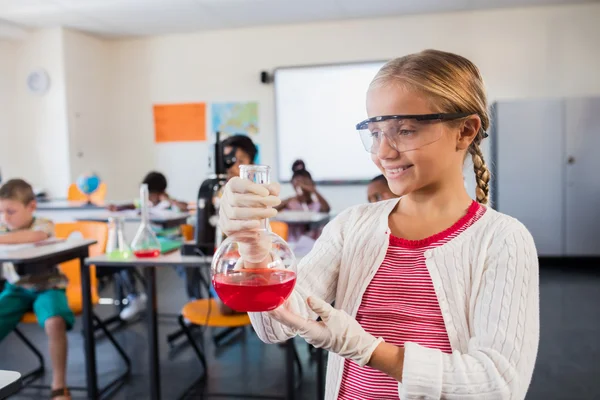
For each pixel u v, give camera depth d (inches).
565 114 186.2
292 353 80.4
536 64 201.8
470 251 28.6
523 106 187.9
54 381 86.0
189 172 234.2
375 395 29.1
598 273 178.4
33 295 91.0
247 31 223.0
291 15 205.8
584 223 188.7
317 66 216.4
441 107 27.0
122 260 82.7
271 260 26.1
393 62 29.1
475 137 29.4
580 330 119.6
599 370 97.4
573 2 194.9
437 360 23.6
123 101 237.0
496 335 24.5
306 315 29.8
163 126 234.5
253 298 24.9
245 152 103.3
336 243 33.7
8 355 115.5
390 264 30.6
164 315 142.3
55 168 218.8
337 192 220.7
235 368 105.0
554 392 88.8
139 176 239.1
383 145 27.5
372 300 30.4
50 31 213.8
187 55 229.8
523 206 191.2
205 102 229.8
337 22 214.7
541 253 191.9
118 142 238.8
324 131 218.8
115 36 231.3
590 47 198.1
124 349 117.8
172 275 196.1
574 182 187.9
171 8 193.3
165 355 113.0
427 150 26.8
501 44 203.3
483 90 29.4
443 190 30.2
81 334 129.6
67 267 107.3
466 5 196.4
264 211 24.2
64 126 215.6
